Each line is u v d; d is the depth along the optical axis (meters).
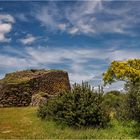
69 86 43.91
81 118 19.77
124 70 38.28
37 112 24.12
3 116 24.38
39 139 16.45
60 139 16.42
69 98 21.28
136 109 20.42
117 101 23.94
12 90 35.88
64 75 42.72
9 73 42.44
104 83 39.06
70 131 18.45
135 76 38.06
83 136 17.27
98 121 19.83
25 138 16.78
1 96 34.97
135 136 18.33
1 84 35.66
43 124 20.58
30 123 21.27
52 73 40.69
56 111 21.55
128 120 20.61
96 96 20.86
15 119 22.92
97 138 17.09
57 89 40.62
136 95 20.47
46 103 23.91
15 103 35.66
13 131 18.95
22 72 41.38
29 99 36.78
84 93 20.94
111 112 23.38
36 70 42.22
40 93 36.00
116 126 19.89
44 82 39.19
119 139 17.12
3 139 16.58
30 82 37.66
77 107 20.25
